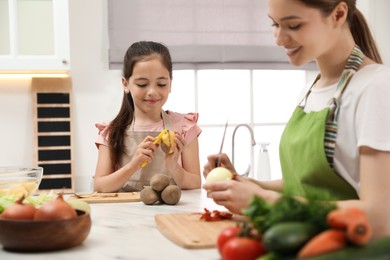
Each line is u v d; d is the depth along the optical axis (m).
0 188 1.61
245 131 3.58
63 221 1.07
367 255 0.68
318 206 0.75
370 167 1.12
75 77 3.20
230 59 3.35
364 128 1.14
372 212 1.07
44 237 1.06
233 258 0.78
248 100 3.58
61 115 3.16
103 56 3.23
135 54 2.26
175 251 1.06
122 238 1.20
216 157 1.54
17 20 2.84
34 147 3.11
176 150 2.12
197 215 1.41
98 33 3.22
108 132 2.36
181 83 3.46
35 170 1.80
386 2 3.67
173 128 2.40
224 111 3.54
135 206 1.68
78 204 1.30
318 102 1.40
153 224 1.37
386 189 1.10
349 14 1.29
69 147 3.15
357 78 1.25
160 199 1.70
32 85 3.12
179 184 2.15
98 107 3.23
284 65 3.45
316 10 1.15
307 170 1.30
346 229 0.70
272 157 3.65
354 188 1.25
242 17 3.35
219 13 3.32
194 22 3.28
